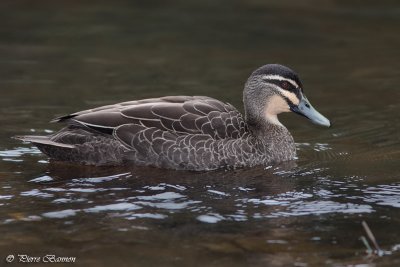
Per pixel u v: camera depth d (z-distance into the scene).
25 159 15.62
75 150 15.07
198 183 14.35
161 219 12.55
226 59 23.89
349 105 19.75
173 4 30.38
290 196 13.69
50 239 11.79
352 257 11.18
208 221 12.45
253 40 26.08
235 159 15.30
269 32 27.05
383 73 22.52
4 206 13.04
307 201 13.41
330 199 13.52
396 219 12.57
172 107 15.21
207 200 13.43
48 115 18.41
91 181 14.33
